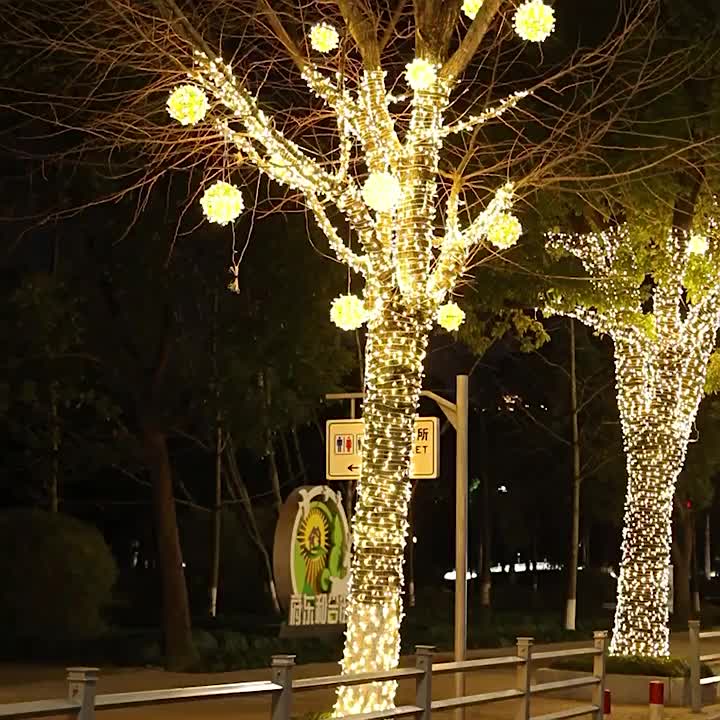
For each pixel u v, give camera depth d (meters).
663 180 18.81
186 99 11.06
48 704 6.72
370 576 12.13
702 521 63.84
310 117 14.59
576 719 17.20
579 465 39.72
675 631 39.66
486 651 29.34
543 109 18.73
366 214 12.66
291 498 24.20
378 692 11.97
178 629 22.34
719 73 19.23
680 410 20.78
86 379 23.86
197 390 22.47
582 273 19.34
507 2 15.30
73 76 18.30
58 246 22.12
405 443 12.37
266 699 18.33
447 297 18.45
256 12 13.72
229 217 10.70
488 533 45.56
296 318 22.02
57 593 24.58
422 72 12.02
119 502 36.22
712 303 20.70
